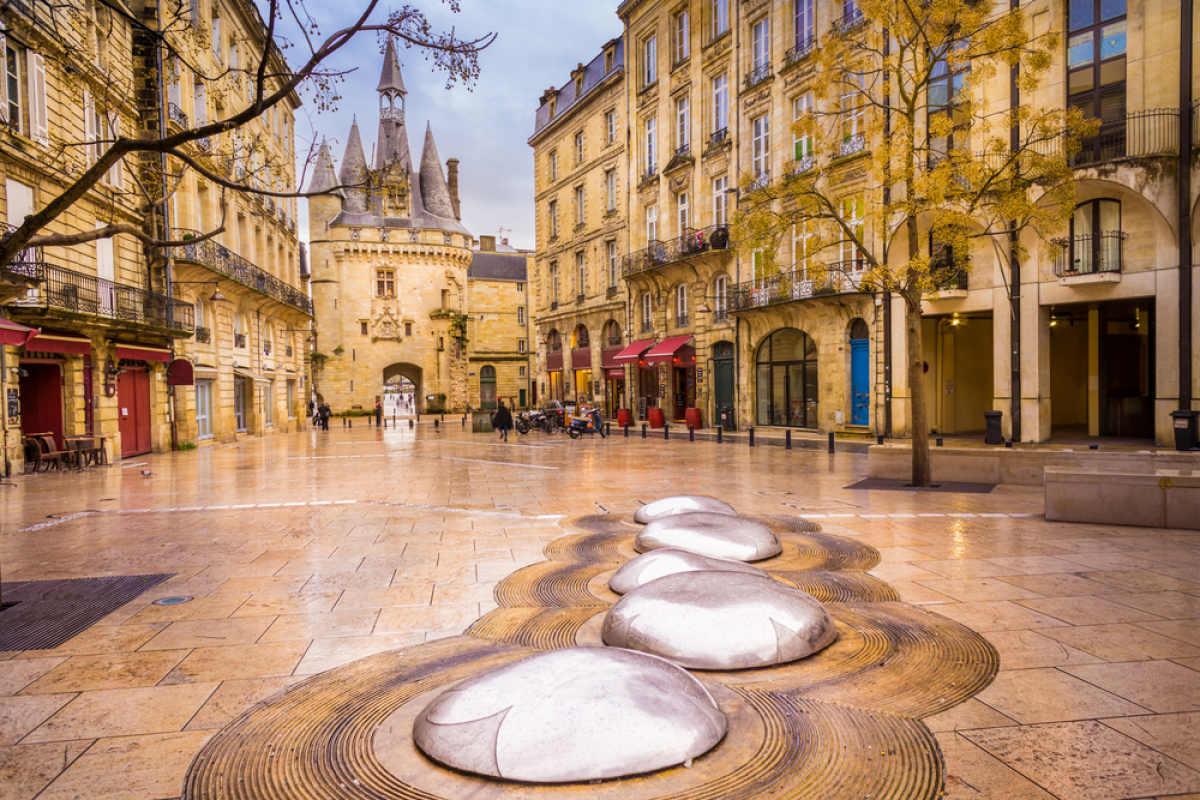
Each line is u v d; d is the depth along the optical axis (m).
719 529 6.07
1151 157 15.52
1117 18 16.22
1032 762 2.74
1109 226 16.77
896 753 2.77
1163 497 7.50
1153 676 3.58
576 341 39.09
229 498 10.95
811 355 24.08
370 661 3.96
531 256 71.50
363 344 57.56
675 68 29.62
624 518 8.29
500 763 2.44
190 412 22.44
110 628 4.64
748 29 25.75
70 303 15.84
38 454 15.49
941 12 10.30
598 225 35.53
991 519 8.12
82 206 17.20
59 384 16.94
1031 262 17.84
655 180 30.92
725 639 3.59
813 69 22.52
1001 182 10.83
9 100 14.48
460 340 59.88
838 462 15.20
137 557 6.79
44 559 6.78
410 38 5.89
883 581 5.40
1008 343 18.30
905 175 10.62
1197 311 15.31
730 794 2.38
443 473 14.14
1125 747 2.87
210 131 5.27
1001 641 4.08
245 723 3.22
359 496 10.92
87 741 3.09
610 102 34.09
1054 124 11.70
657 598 3.81
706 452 18.06
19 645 4.33
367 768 2.66
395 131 60.59
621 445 21.11
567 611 4.74
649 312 32.53
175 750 2.99
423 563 6.36
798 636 3.73
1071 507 7.91
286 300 32.19
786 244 23.89
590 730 2.48
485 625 4.57
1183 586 5.25
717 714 2.79
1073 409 22.84
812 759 2.68
